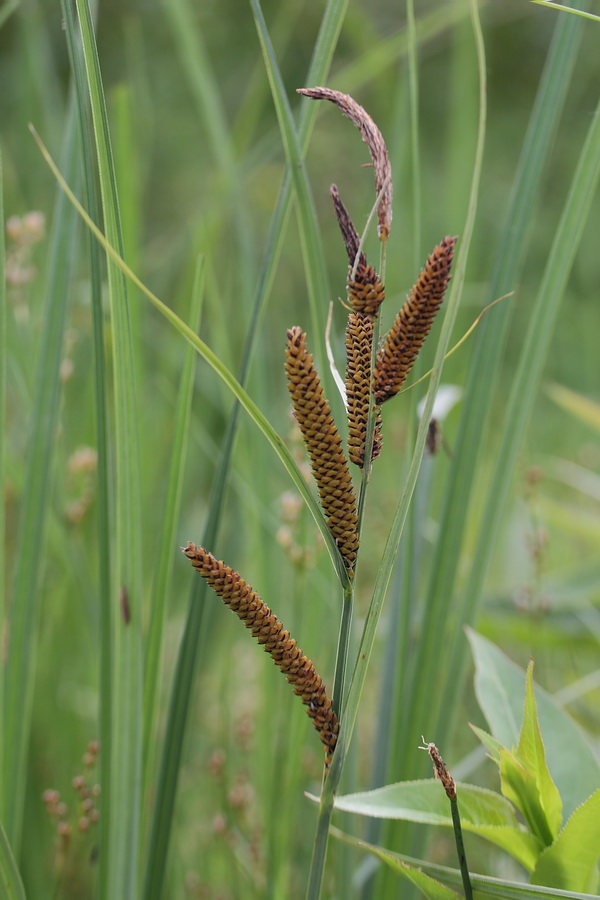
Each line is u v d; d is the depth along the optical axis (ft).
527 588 2.92
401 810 1.92
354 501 1.80
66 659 3.32
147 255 4.86
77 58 1.99
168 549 2.10
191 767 3.30
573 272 6.93
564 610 3.22
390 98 3.42
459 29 3.13
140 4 8.59
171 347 3.41
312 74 2.07
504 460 2.17
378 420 1.81
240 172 3.02
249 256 2.72
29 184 3.56
